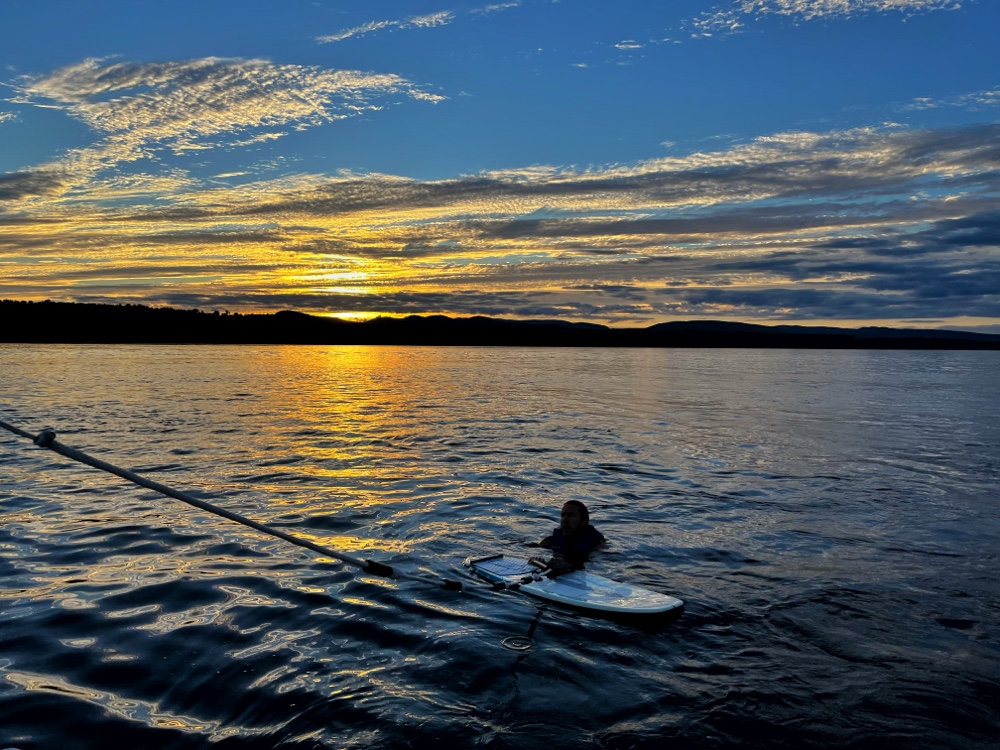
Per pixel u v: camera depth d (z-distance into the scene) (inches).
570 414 918.4
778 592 275.0
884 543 343.9
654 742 170.9
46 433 183.6
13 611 245.9
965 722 183.5
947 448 660.7
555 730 175.0
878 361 3580.2
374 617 244.2
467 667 207.3
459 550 324.5
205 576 284.2
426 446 634.8
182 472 501.7
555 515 393.4
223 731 173.0
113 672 202.4
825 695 195.6
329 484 466.6
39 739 168.7
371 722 177.0
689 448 643.5
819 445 671.8
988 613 256.4
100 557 307.9
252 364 2251.5
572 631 235.5
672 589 276.8
